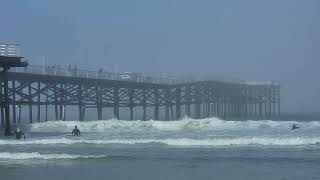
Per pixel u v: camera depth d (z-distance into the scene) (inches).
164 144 5511.8
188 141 5565.9
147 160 4293.8
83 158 4416.8
